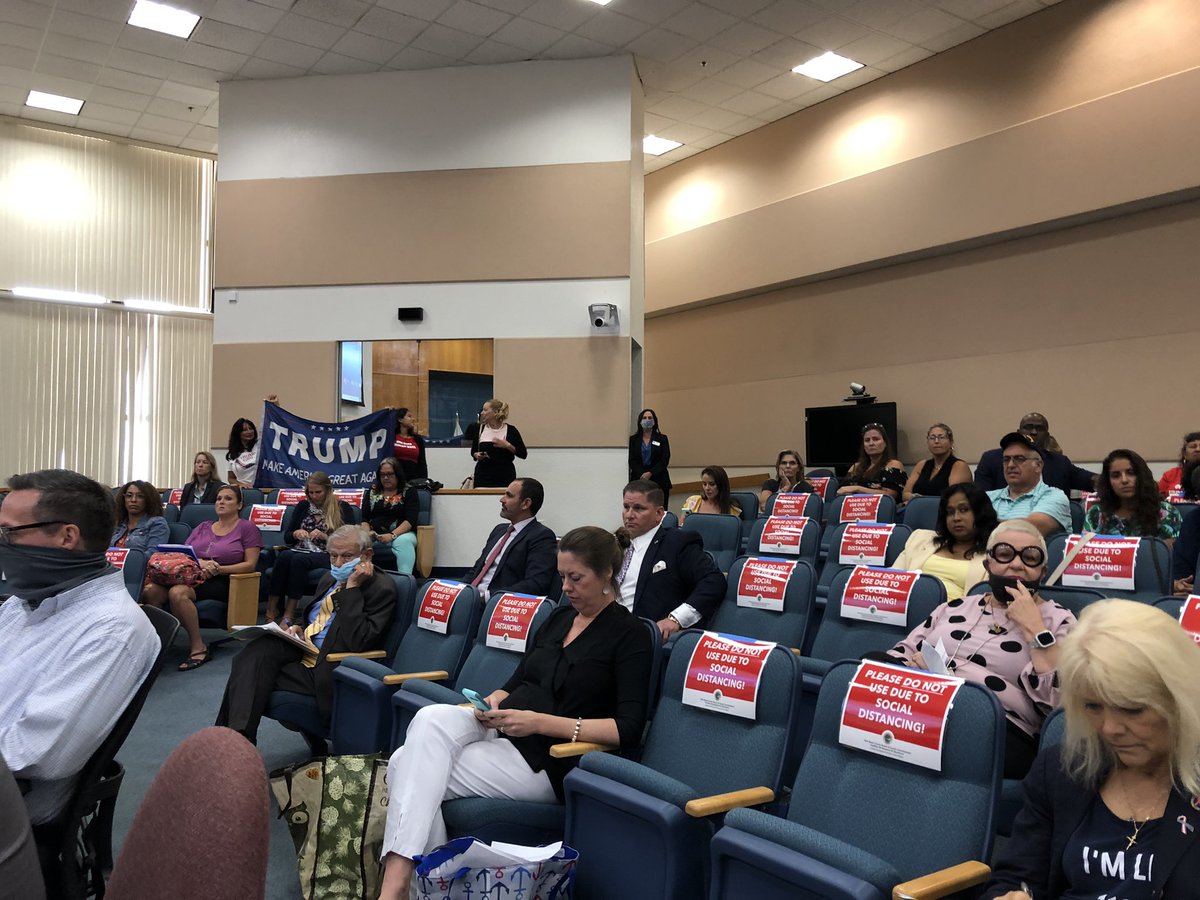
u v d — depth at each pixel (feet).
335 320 29.53
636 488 12.71
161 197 35.73
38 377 33.19
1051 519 14.21
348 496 24.36
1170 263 23.59
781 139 32.99
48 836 6.31
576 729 7.95
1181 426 23.20
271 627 10.92
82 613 6.54
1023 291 26.73
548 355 28.53
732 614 11.48
